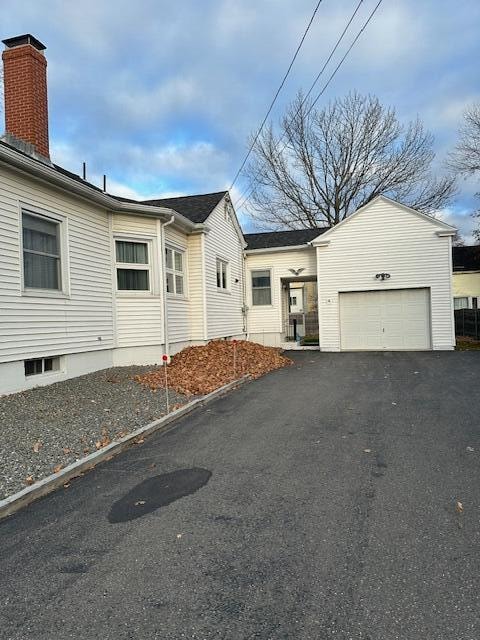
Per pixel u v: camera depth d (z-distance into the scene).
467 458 4.93
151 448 5.56
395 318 17.33
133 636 2.34
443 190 30.14
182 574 2.88
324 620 2.42
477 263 30.94
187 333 14.19
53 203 9.25
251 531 3.43
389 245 17.17
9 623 2.45
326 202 31.47
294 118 30.44
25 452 5.11
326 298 17.81
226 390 9.36
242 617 2.46
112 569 2.96
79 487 4.39
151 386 9.05
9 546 3.29
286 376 11.41
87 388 8.71
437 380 10.19
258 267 20.06
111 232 11.30
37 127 10.77
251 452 5.31
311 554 3.08
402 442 5.55
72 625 2.43
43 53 11.14
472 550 3.08
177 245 13.59
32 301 8.59
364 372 11.79
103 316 10.89
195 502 3.97
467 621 2.38
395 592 2.64
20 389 8.26
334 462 4.89
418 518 3.56
